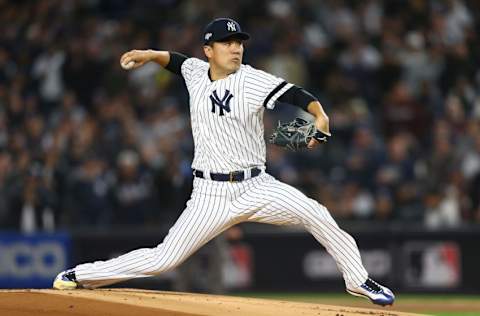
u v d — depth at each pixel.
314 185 61.72
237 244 59.75
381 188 61.72
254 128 27.45
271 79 26.95
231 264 59.59
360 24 71.19
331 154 63.09
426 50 70.31
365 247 60.44
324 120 26.08
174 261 27.98
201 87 27.78
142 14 72.31
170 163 55.88
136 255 28.33
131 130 61.75
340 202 61.53
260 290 59.97
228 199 27.59
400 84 67.75
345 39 70.06
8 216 57.41
